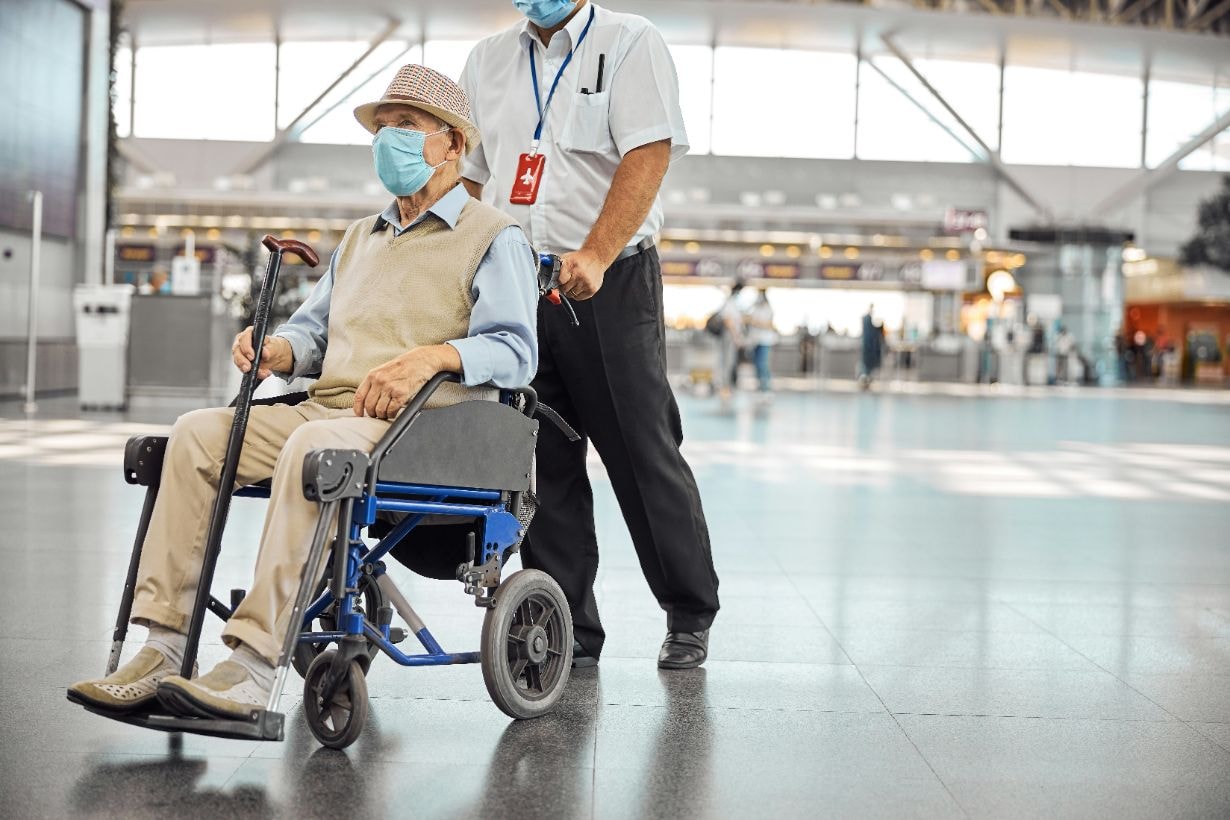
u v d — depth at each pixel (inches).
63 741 102.3
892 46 1263.5
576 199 133.5
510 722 111.9
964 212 1187.9
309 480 91.1
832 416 629.9
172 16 1178.0
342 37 1242.0
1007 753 105.9
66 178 632.4
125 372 510.0
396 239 112.3
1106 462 408.2
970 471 369.1
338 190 1171.3
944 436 507.5
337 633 101.3
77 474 293.0
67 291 633.0
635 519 136.1
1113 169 1342.3
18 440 369.7
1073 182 1339.8
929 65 1323.8
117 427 421.7
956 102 1323.8
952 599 176.6
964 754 105.3
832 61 1301.7
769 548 219.9
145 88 1246.9
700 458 391.2
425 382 101.8
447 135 110.8
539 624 114.3
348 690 100.9
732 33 1245.1
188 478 101.4
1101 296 1321.4
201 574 98.4
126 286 577.6
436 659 106.9
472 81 140.4
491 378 105.8
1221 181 1368.1
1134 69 1320.1
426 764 98.9
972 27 1237.7
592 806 90.1
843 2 1274.6
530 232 134.5
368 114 111.9
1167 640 152.4
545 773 97.4
